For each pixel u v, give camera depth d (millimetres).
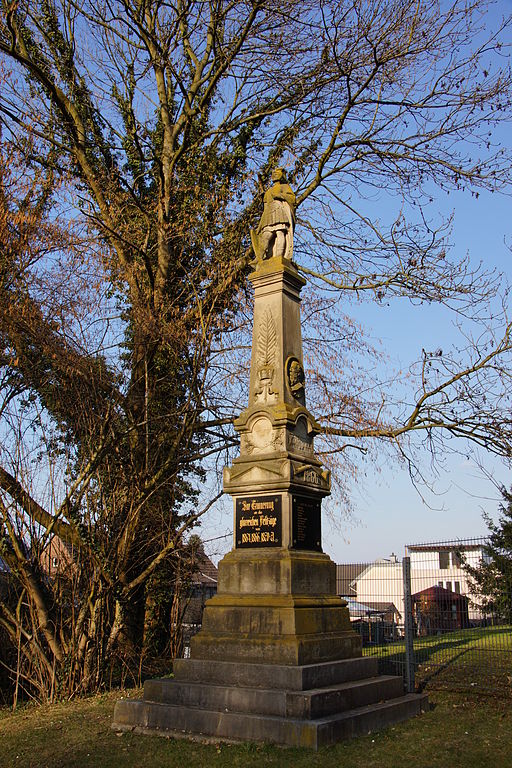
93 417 14047
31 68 17625
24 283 13352
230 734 8586
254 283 12328
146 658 15891
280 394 11453
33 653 13406
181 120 20875
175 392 16719
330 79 18531
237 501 11086
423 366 17328
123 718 9680
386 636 17812
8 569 14211
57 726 10250
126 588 14625
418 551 13820
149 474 15156
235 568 10586
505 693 12219
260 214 18312
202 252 17688
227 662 9688
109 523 14234
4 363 13203
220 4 18656
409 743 8516
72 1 19516
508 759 7914
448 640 14023
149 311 15508
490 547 13383
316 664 9492
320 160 19000
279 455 10828
